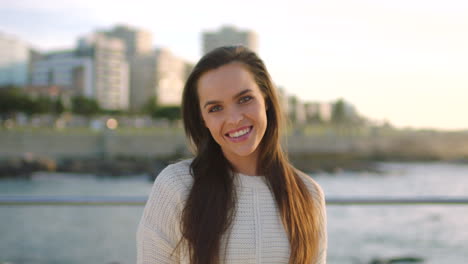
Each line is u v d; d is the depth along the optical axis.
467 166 57.59
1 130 41.56
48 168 40.00
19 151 42.12
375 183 39.78
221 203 1.50
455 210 3.71
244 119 1.53
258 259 1.50
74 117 75.69
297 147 55.16
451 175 47.25
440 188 36.59
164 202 1.55
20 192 29.44
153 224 1.55
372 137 61.16
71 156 44.28
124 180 37.22
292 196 1.58
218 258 1.46
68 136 44.31
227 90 1.51
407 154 61.28
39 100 67.31
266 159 1.63
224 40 115.00
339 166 50.56
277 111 1.65
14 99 63.34
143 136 47.22
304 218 1.58
